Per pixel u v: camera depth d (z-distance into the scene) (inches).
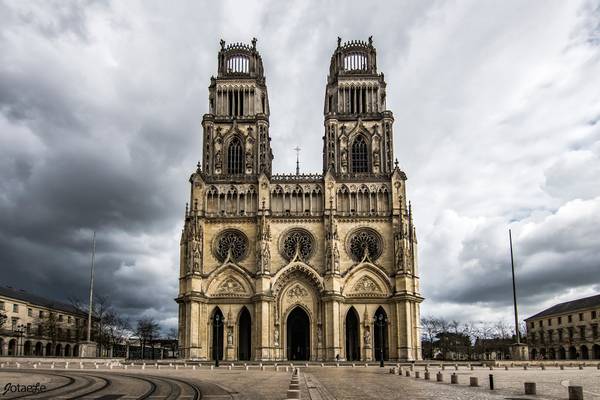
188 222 5221.5
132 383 2100.1
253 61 5861.2
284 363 4485.7
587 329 7066.9
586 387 1905.8
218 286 5103.3
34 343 6702.8
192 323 4879.4
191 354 4803.2
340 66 5816.9
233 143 5605.3
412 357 4886.8
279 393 1696.6
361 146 5575.8
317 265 5142.7
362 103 5698.8
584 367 4084.6
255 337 4928.6
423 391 1750.7
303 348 5654.5
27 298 6845.5
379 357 5012.3
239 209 5300.2
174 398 1518.2
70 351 7436.0
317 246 5187.0
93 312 7076.8
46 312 7047.2
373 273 5108.3
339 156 5467.5
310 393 1659.7
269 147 5841.5
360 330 4995.1
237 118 5610.2
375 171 5428.2
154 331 7598.4
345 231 5226.4
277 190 5334.6
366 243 5206.7
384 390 1793.8
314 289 5118.1
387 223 5231.3
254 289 5064.0
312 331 5012.3
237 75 5772.6
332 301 4913.9
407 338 4874.5
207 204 5310.0
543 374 2918.3
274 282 5059.1
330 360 4810.5
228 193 5334.6
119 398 1496.1
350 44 5935.0
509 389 1831.9
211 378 2536.9
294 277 5142.7
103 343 6815.9
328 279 4985.2
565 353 7465.6
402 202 5206.7
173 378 2503.7
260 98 5846.5
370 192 5300.2
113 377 2522.1
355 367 4062.5
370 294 5054.1
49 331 6781.5
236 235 5251.0
